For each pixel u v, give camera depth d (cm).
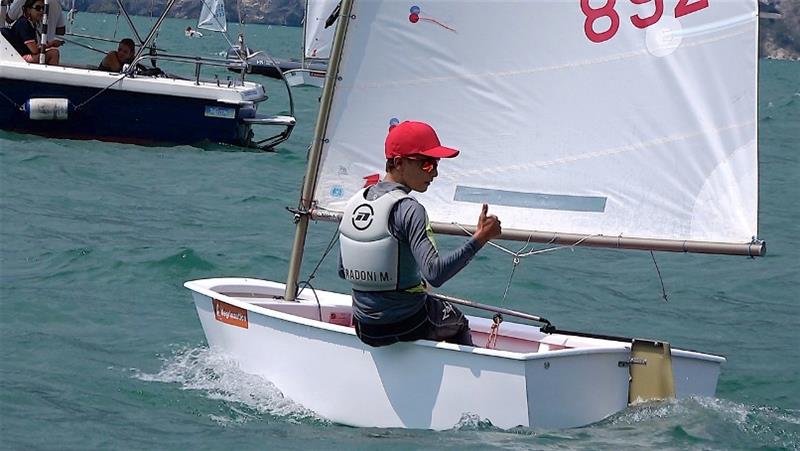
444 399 1897
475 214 2128
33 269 3073
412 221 1845
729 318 3050
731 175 1998
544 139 2114
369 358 1959
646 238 2036
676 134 2042
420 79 2142
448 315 1961
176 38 19938
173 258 3228
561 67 2105
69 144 5288
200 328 2606
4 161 4744
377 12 2131
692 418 1933
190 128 5456
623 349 1933
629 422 1925
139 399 2094
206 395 2130
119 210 4003
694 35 2034
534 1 2105
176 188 4522
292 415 2042
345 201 2155
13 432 1881
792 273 3634
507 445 1795
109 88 5316
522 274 3394
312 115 8000
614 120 2080
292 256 2252
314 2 10350
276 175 5006
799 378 2480
